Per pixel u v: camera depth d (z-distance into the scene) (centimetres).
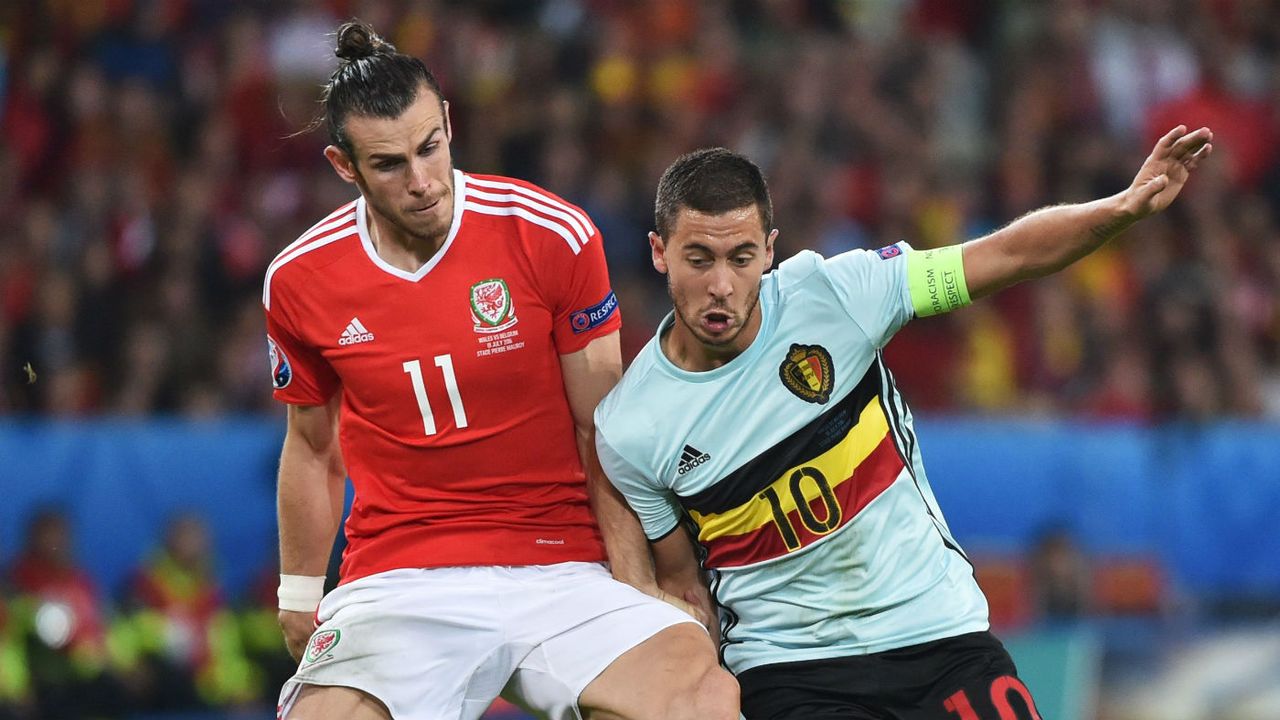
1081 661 2841
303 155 4438
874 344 1548
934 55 5031
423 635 1594
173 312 3931
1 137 4328
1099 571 3472
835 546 1538
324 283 1603
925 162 4741
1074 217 1460
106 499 3225
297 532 1714
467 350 1586
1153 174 1424
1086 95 4969
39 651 3064
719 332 1461
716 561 1596
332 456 1712
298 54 4544
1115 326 4256
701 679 1520
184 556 3231
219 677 3222
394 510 1634
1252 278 4650
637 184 4369
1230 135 5094
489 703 1623
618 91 4659
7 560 3134
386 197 1520
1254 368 4275
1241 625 3070
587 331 1612
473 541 1620
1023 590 3403
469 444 1606
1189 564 3531
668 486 1577
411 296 1588
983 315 4203
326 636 1616
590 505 1667
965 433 3509
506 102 4562
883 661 1545
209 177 4319
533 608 1603
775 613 1575
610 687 1546
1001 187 4722
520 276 1589
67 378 3747
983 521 3475
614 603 1592
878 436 1555
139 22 4600
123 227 4106
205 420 3634
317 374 1659
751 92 4741
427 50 4612
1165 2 5297
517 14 4834
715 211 1426
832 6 5081
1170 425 3716
